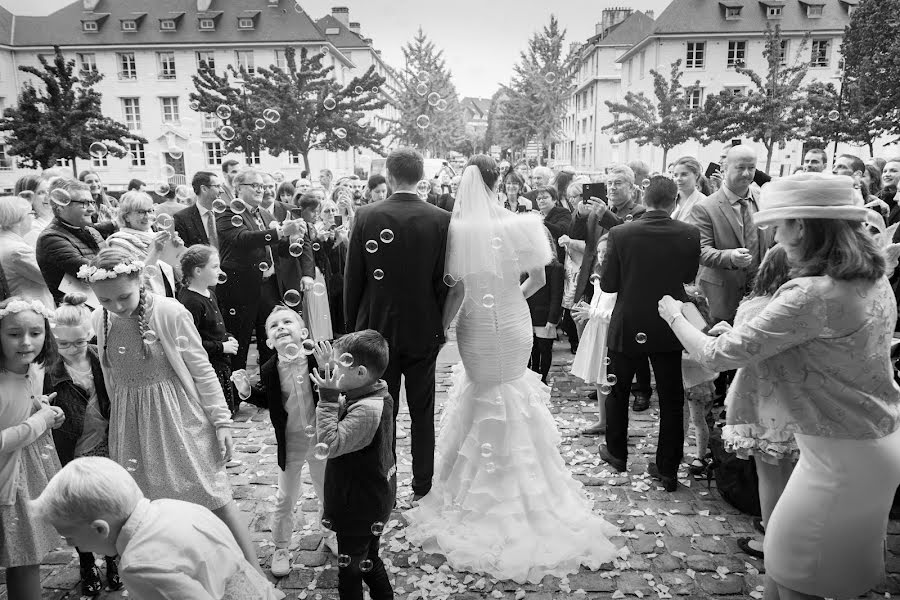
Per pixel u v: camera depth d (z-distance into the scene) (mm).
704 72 27422
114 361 2258
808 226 1696
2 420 2004
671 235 3002
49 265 3426
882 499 1716
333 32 40625
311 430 2205
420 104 23094
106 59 30922
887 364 1701
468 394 2848
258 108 15734
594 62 36969
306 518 3000
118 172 29797
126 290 2160
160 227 4422
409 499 3104
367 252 2768
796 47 26750
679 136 18625
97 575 2488
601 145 36344
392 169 2781
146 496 2250
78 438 2543
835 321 1655
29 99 14422
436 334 2852
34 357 2020
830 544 1729
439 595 2371
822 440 1738
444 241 2762
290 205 6270
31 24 32000
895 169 4117
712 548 2691
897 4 12242
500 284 2709
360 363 2037
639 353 3115
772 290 2025
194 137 29312
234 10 31391
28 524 2100
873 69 12289
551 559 2543
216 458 2361
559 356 5863
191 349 2326
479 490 2744
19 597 2160
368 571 2219
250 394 2529
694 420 3383
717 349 1880
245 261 4375
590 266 4914
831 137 13375
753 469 2939
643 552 2664
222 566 1523
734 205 3666
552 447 2889
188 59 30641
